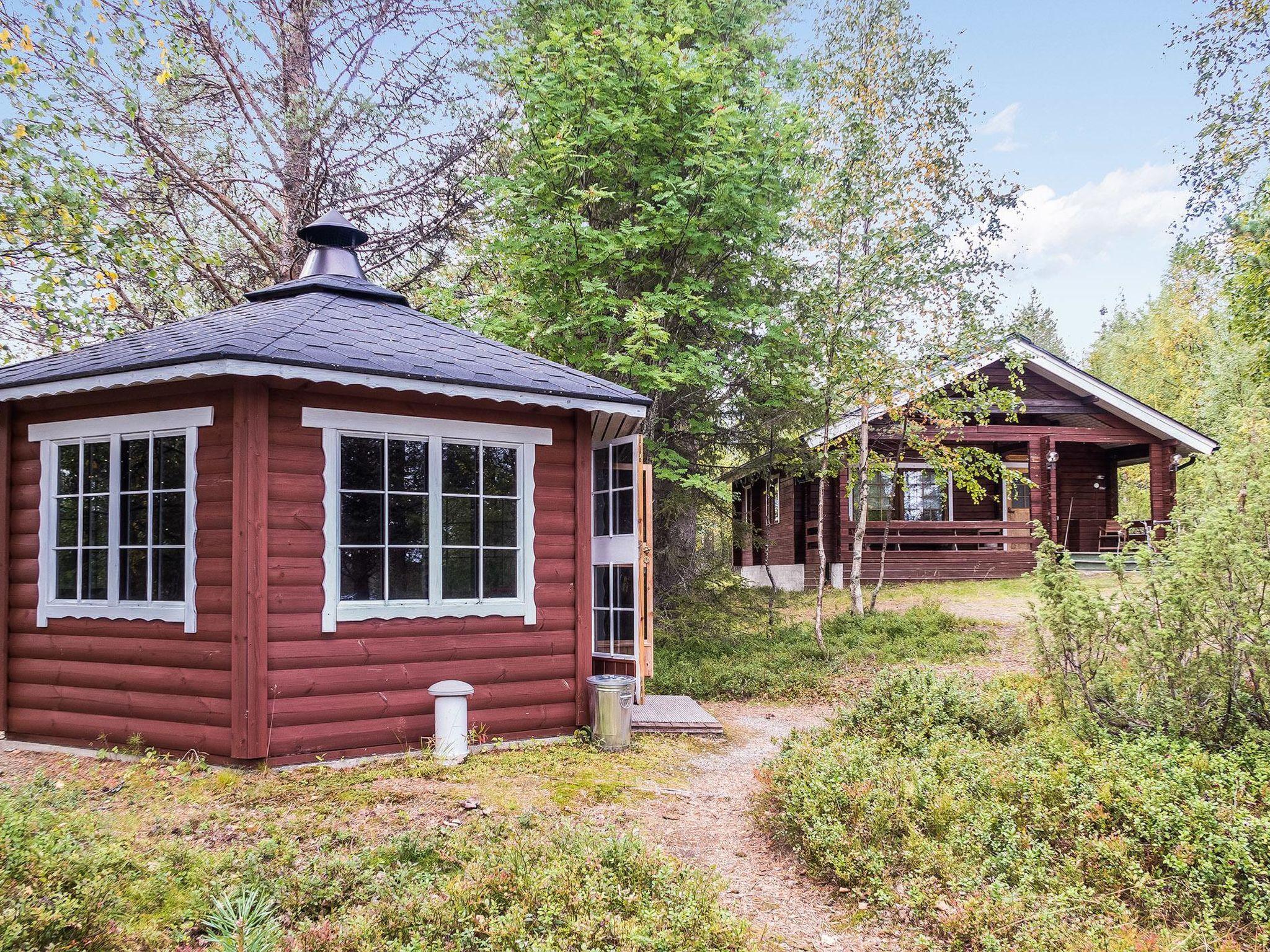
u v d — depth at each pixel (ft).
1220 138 46.68
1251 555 18.42
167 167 45.21
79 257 35.06
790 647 41.63
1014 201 42.37
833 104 43.29
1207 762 16.24
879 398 43.83
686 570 45.14
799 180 42.88
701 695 34.37
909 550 67.21
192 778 19.25
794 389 43.21
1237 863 12.82
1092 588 21.27
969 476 48.44
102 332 38.32
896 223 43.27
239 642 20.21
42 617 23.21
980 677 33.24
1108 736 19.08
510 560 24.80
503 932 10.68
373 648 22.11
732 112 37.42
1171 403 121.08
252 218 50.37
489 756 22.52
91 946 10.37
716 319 39.91
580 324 38.73
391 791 18.61
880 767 18.02
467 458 24.22
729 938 11.28
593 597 30.68
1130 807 14.85
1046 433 63.10
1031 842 14.33
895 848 15.02
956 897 12.96
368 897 12.57
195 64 41.57
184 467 21.56
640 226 38.93
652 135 39.42
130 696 21.70
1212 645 19.40
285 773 19.95
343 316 25.80
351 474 22.24
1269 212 37.22
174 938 11.30
